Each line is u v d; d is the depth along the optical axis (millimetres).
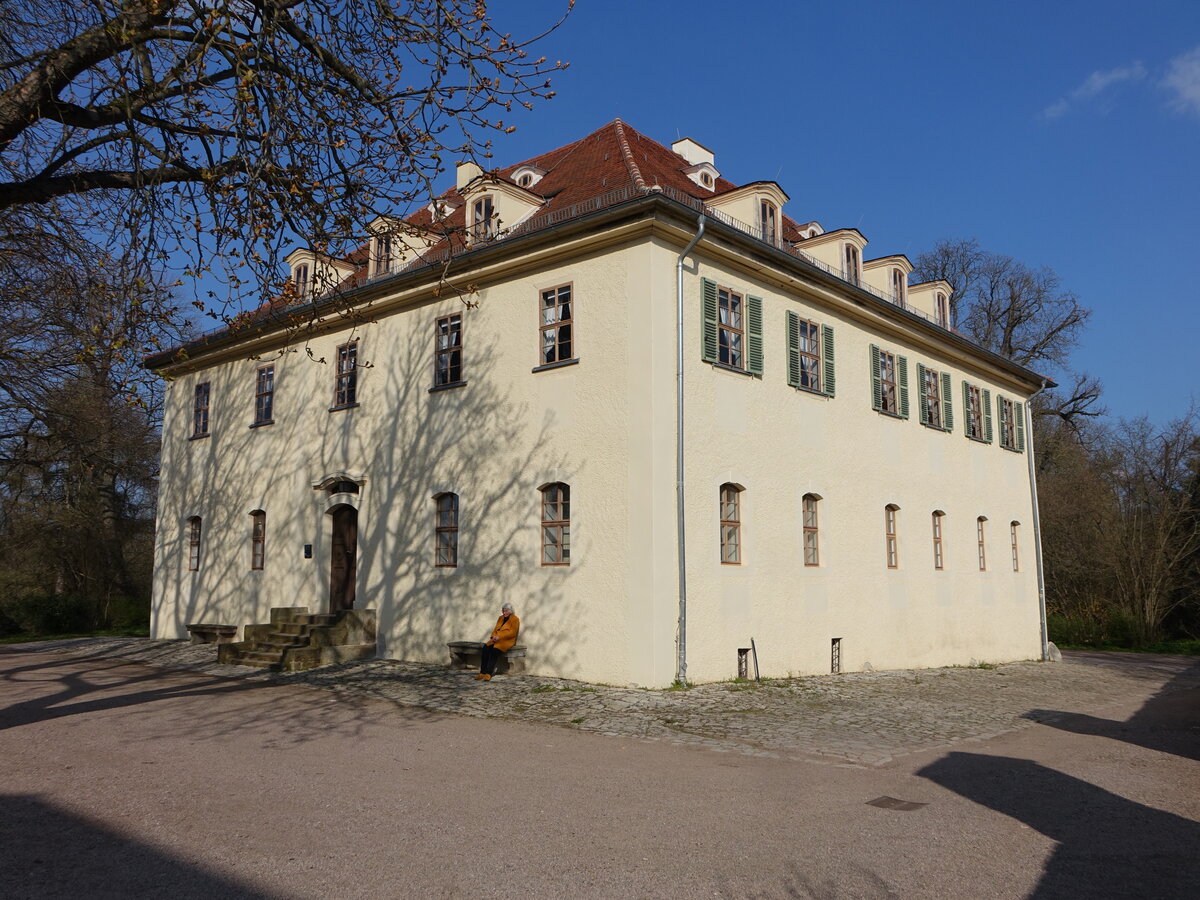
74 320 12812
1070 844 6234
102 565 30703
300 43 8852
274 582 19953
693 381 14586
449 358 17062
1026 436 27109
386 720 11156
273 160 8633
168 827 6355
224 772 8156
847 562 17969
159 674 16078
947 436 22562
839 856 5824
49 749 9227
